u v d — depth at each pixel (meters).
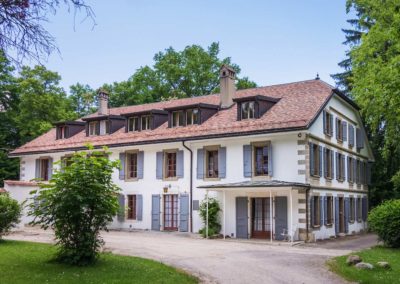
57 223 12.80
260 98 25.73
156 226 28.19
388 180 36.12
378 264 13.86
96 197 12.82
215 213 25.34
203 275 13.02
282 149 23.98
